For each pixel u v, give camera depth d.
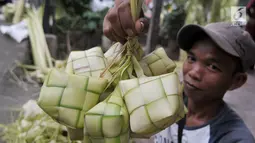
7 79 2.20
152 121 0.55
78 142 1.21
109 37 0.66
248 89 2.11
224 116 0.85
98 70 0.68
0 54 2.53
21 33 2.84
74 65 0.69
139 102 0.57
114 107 0.57
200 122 0.88
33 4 3.30
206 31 0.76
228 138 0.79
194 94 0.83
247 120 1.71
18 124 1.37
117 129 0.56
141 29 0.59
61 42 3.73
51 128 1.29
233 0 2.51
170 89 0.57
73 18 3.78
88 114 0.57
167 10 3.83
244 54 0.79
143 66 0.71
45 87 0.61
